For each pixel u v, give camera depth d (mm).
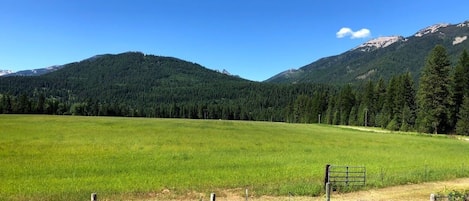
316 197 27656
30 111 170125
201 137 66625
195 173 35531
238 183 31266
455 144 73938
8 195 25547
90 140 56875
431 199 23969
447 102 106500
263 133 80875
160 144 56000
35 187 28156
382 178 34406
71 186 28766
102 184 29703
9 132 62875
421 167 42750
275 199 26625
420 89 111000
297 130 94562
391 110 134000
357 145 66688
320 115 182750
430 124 107062
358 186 31391
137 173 35000
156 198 26109
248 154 50281
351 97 165875
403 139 79188
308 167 40281
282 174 35719
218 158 45875
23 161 39781
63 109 183625
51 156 43375
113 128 74688
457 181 35531
